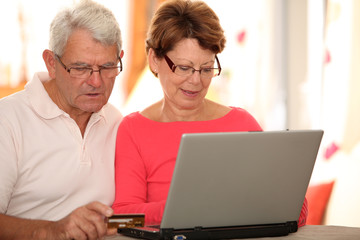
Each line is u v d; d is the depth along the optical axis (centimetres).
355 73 362
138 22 339
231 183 136
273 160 138
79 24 161
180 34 181
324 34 375
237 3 376
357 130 358
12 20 308
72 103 169
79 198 175
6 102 169
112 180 186
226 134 131
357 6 363
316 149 141
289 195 144
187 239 136
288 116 382
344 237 143
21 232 139
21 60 311
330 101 370
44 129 171
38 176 169
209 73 189
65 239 133
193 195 134
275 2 379
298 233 148
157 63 195
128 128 197
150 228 144
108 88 169
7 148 162
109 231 134
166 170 194
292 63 382
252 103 380
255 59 379
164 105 202
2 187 159
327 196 316
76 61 162
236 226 142
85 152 177
